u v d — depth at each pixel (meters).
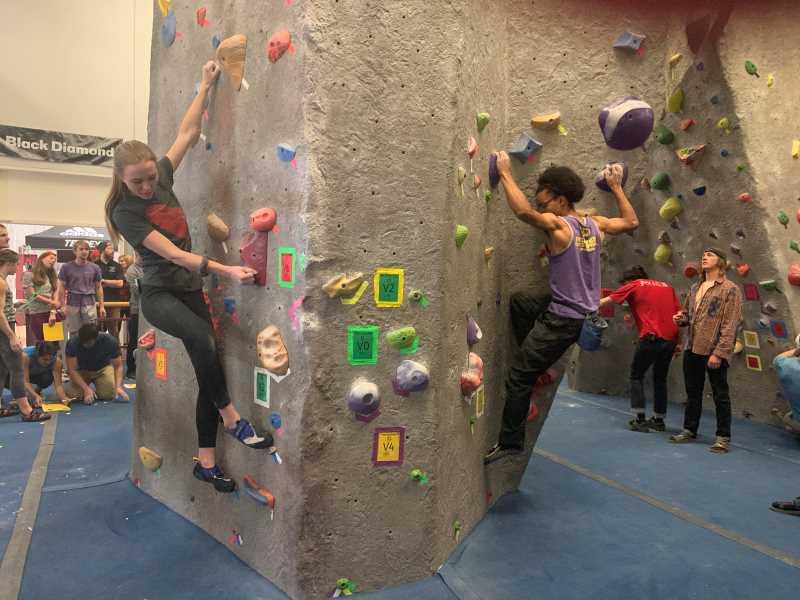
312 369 2.29
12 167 7.64
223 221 2.76
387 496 2.44
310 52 2.23
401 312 2.41
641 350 4.89
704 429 5.03
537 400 3.40
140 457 3.46
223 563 2.65
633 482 3.73
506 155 2.94
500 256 3.19
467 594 2.38
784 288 4.70
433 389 2.47
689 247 5.30
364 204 2.33
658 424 4.96
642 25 3.13
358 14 2.28
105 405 5.69
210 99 2.85
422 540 2.50
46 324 5.59
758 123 4.24
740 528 3.07
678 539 2.93
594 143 3.19
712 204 4.85
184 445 3.10
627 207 3.11
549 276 3.13
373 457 2.41
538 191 3.04
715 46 3.97
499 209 3.15
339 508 2.37
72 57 7.86
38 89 7.72
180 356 3.12
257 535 2.58
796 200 4.45
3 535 2.87
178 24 3.19
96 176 8.12
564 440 4.66
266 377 2.51
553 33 3.12
